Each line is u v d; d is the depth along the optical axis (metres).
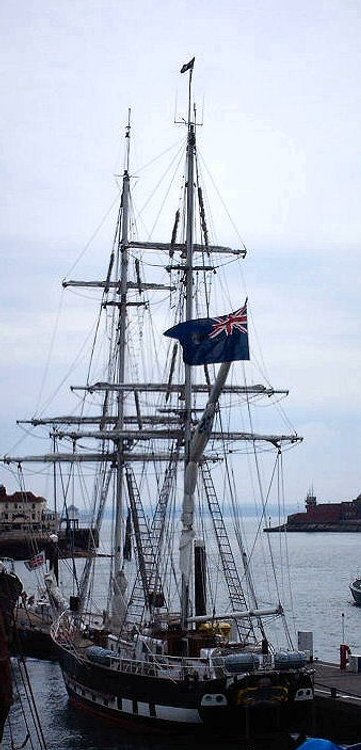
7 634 38.84
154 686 52.66
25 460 77.56
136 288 82.56
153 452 75.50
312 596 153.88
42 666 81.56
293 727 52.28
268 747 52.22
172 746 53.00
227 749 52.25
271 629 107.25
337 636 105.19
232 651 54.28
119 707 55.22
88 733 56.34
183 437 68.19
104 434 74.38
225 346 53.75
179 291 66.38
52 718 60.69
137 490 75.56
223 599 127.44
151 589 69.00
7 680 37.00
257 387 68.94
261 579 189.38
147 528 69.69
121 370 80.00
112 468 77.12
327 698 52.66
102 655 57.12
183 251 66.75
